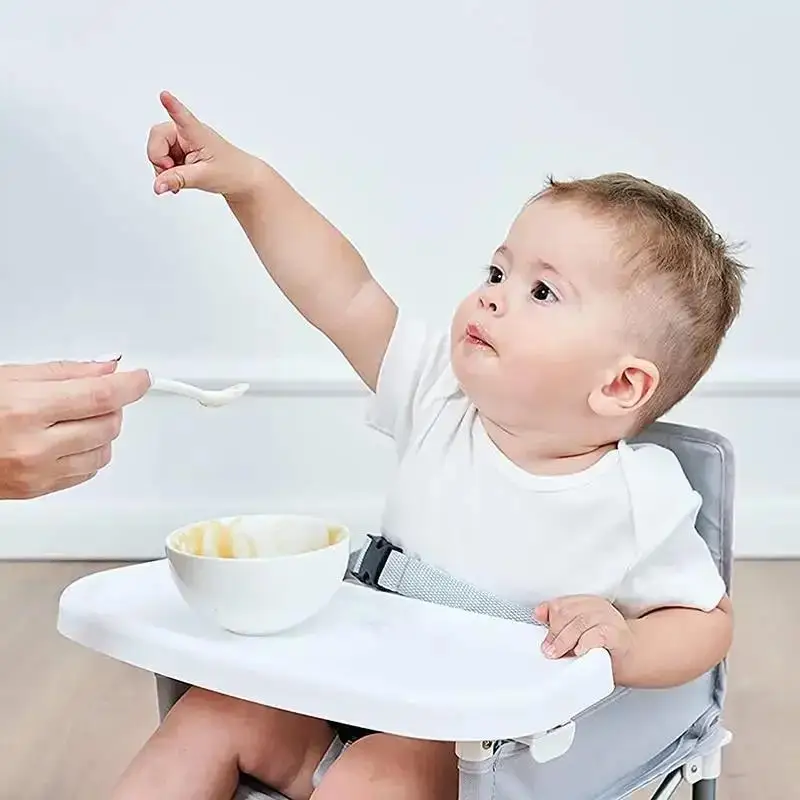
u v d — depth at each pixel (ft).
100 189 6.51
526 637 2.70
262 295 6.58
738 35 6.39
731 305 3.45
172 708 3.05
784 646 5.73
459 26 6.36
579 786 2.77
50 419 2.78
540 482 3.21
